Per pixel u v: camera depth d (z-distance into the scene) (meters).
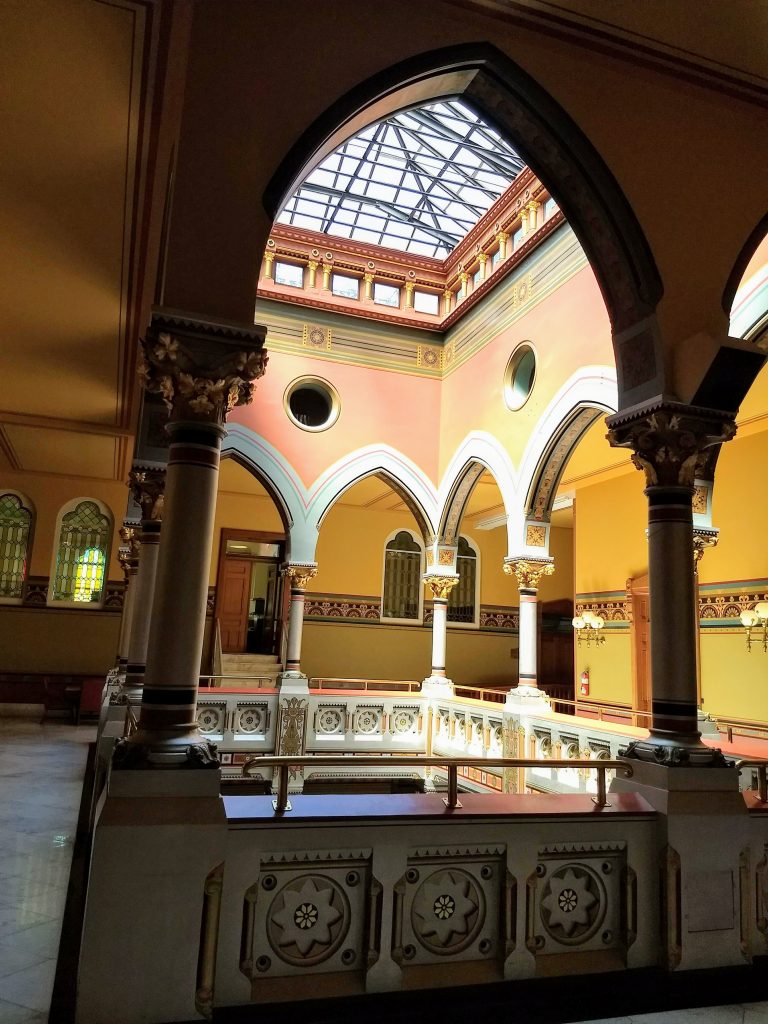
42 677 15.47
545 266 10.43
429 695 12.35
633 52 4.91
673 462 5.07
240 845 3.62
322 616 17.44
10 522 15.84
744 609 11.30
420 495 13.04
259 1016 3.46
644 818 4.42
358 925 3.81
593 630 14.52
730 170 5.41
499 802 4.43
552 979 4.02
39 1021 3.41
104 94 4.59
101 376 9.26
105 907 3.35
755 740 9.34
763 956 4.47
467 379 12.56
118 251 6.37
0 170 5.36
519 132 5.18
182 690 3.87
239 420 12.06
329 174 12.36
